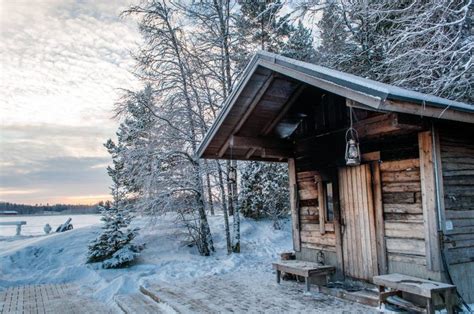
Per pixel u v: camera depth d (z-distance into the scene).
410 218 5.06
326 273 6.09
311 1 8.91
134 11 11.63
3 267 9.59
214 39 12.45
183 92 11.97
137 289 7.49
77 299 7.05
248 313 5.06
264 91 6.05
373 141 5.68
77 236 12.12
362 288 5.73
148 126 11.93
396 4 8.27
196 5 12.35
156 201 11.44
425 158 4.84
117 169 14.88
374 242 5.58
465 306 4.56
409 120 4.55
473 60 6.05
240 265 9.76
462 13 6.66
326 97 6.64
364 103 4.05
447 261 4.68
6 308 6.39
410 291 4.34
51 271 9.44
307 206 7.12
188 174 11.85
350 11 9.55
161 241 12.23
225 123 6.62
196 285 7.20
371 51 9.84
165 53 11.92
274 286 6.75
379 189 5.54
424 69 7.29
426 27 7.04
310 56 12.56
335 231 6.36
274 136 7.41
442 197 4.78
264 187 15.59
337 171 6.35
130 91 11.73
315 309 5.08
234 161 12.23
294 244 7.40
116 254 9.75
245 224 15.16
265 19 13.33
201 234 11.80
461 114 4.56
